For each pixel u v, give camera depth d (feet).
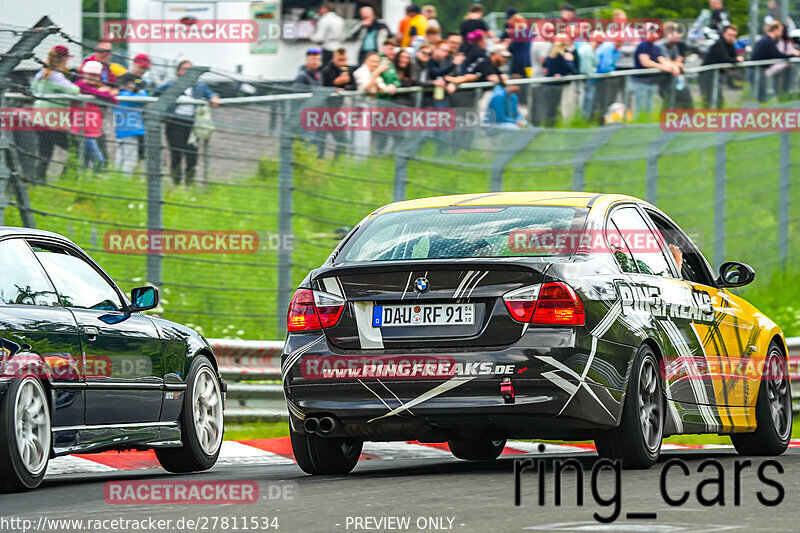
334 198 151.23
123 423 79.87
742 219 194.70
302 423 75.66
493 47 176.04
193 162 143.13
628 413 74.84
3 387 69.41
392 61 170.60
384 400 73.26
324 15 177.99
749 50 220.23
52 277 77.97
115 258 140.05
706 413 85.40
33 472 71.15
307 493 66.85
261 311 145.18
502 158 165.99
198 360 88.79
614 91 186.29
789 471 76.02
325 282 75.77
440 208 81.76
